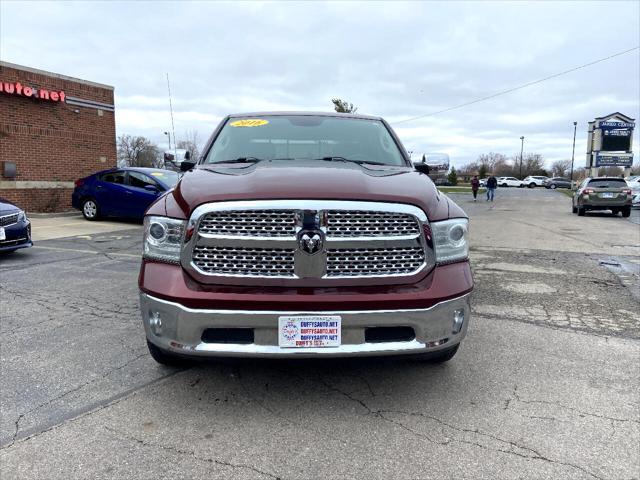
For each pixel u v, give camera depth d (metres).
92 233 11.34
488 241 10.66
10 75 14.32
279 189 2.79
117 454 2.55
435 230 2.91
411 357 2.89
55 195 15.91
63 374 3.52
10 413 2.96
